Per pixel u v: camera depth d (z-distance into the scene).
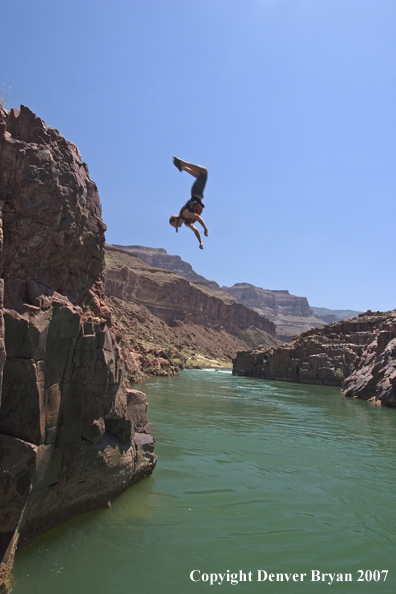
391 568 9.77
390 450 21.64
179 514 11.95
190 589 8.47
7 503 7.91
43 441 8.73
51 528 9.82
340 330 93.44
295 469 17.41
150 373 70.44
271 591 8.62
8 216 9.10
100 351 10.35
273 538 10.95
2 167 9.26
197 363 129.00
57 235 9.83
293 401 44.91
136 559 9.38
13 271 9.06
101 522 10.89
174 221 7.93
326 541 10.95
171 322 181.75
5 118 10.05
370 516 12.74
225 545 10.40
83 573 8.64
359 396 49.69
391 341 50.59
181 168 8.10
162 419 27.50
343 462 18.86
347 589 8.86
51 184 9.57
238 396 47.09
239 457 18.83
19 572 8.35
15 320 8.21
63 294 10.48
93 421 10.19
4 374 8.17
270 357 92.75
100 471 10.98
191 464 17.11
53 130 10.61
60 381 9.42
